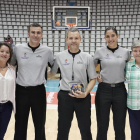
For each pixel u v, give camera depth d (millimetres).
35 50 1957
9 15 9203
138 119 1936
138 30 8953
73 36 1812
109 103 1997
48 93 4977
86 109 1873
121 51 2023
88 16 8070
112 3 9336
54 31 9141
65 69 1880
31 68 1930
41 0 9383
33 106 1971
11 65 1909
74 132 2664
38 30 1901
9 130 2721
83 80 1902
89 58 1897
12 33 9008
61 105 1877
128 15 9195
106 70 1995
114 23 9227
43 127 2047
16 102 1953
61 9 8094
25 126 2012
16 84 1968
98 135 2053
